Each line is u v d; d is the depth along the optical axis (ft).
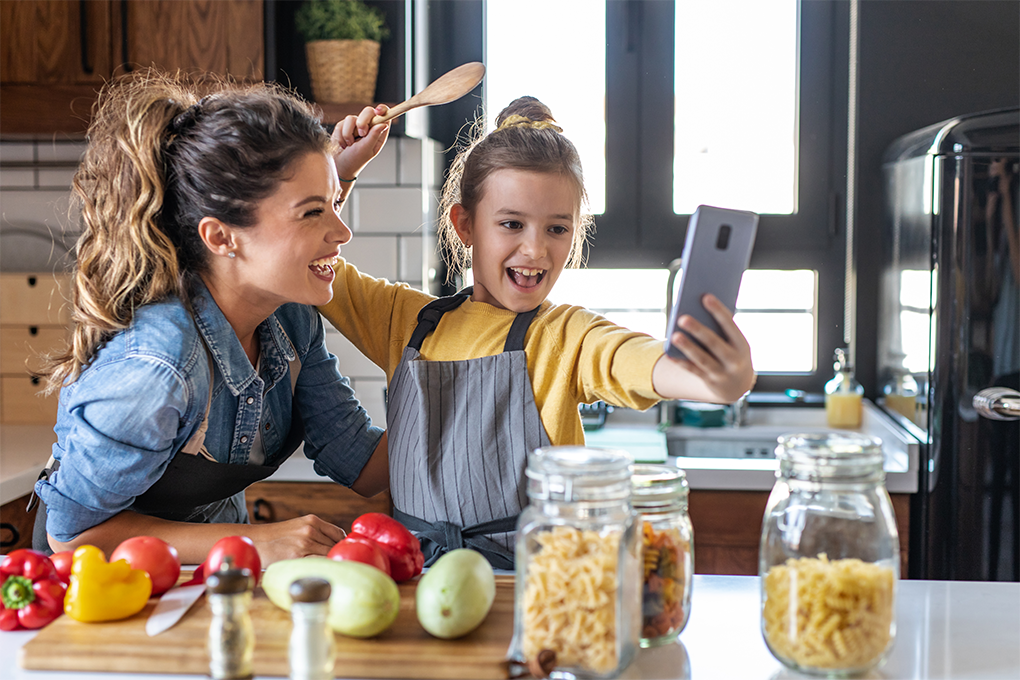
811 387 8.71
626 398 3.41
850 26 8.37
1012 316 6.27
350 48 7.20
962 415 6.35
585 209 4.26
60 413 3.81
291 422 4.36
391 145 7.68
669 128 8.57
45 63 7.15
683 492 2.85
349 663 2.57
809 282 8.69
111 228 3.58
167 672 2.60
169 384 3.36
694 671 2.64
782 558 2.60
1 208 8.35
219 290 3.71
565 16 8.53
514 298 3.90
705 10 8.48
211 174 3.43
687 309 2.63
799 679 2.58
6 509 6.14
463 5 8.48
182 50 7.13
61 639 2.68
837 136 8.50
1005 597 3.28
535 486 2.52
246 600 2.32
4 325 8.04
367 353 4.36
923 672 2.62
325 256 3.65
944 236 6.33
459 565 2.71
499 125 4.11
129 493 3.46
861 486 2.57
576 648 2.46
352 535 3.27
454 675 2.55
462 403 3.84
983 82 8.10
